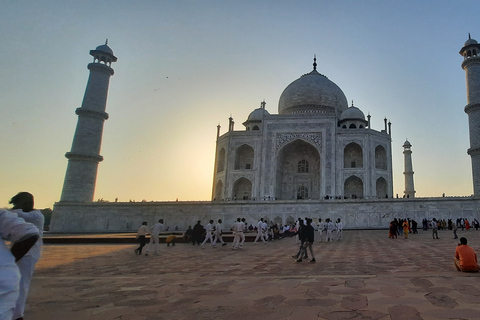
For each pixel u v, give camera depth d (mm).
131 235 44062
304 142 70500
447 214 48375
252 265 14969
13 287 4070
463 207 48000
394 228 32531
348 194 67188
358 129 67062
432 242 26562
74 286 10352
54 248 26656
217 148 75000
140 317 6938
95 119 63188
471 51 61344
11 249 4527
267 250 22891
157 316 6988
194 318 6801
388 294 8367
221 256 19297
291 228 42531
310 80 83812
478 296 8008
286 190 72688
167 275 12383
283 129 69625
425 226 44938
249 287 9672
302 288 9336
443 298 7844
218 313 7109
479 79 59719
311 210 52719
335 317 6598
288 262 15844
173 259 18094
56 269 14602
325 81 84438
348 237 35469
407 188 83938
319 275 11531
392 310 6969
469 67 61094
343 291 8828
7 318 3914
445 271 11953
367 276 10922
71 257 19672
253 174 68125
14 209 5844
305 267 13953
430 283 9586
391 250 20672
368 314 6742
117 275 12695
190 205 56062
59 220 56906
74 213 57344
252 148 72500
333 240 31703
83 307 7805
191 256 19547
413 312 6789
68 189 59281
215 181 73188
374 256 17516
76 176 59812
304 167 73688
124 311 7406
